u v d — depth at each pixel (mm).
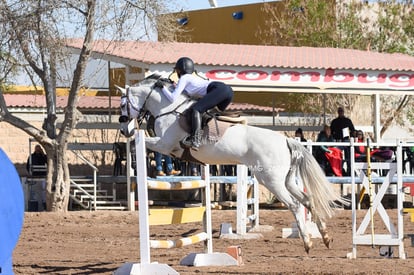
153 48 26922
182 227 20484
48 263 13688
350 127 26625
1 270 6465
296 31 39031
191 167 26156
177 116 13344
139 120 13922
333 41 38688
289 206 13289
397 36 39469
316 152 25625
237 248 13297
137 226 20969
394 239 13953
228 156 13297
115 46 24375
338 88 26938
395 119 38719
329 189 13414
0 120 24406
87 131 29984
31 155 27406
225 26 42781
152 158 26250
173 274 11828
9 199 6438
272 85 26328
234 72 26094
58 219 22500
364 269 12633
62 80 25438
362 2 39719
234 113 13539
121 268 12000
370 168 13984
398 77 27406
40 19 23703
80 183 27531
